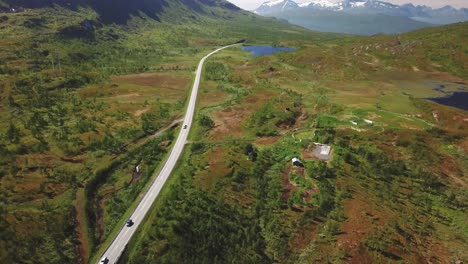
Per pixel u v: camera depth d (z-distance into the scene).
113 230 62.31
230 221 63.19
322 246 57.28
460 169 80.12
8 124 99.50
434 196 70.00
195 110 122.50
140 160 87.06
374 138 92.12
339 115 111.00
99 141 93.06
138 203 68.81
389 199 68.12
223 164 81.12
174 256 55.00
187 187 72.81
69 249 57.06
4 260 51.81
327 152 84.56
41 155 84.06
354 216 63.34
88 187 73.62
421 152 85.44
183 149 92.38
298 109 119.56
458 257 54.78
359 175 75.38
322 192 69.69
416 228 60.78
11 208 63.88
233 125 108.75
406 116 113.00
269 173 77.69
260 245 58.44
